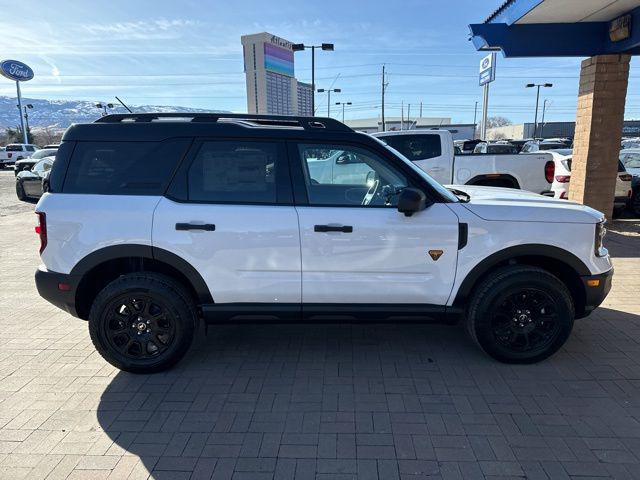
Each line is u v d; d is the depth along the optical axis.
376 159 3.67
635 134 69.19
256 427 3.01
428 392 3.39
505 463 2.65
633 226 9.17
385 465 2.65
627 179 9.92
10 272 6.74
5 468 2.64
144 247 3.53
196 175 3.59
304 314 3.67
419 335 4.38
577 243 3.62
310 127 3.74
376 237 3.55
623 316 4.72
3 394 3.43
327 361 3.89
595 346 4.08
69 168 3.59
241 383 3.55
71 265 3.55
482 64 22.59
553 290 3.61
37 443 2.86
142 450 2.79
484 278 3.74
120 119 3.77
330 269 3.59
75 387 3.52
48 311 5.13
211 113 3.81
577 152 8.98
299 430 2.97
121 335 3.65
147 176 3.59
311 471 2.61
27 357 4.03
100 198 3.55
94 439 2.90
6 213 12.84
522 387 3.44
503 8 8.34
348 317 3.70
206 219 3.52
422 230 3.56
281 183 3.61
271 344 4.22
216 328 4.58
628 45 7.72
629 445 2.79
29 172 15.23
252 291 3.62
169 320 3.62
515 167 8.88
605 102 8.41
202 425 3.03
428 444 2.82
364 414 3.13
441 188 3.87
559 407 3.18
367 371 3.71
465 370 3.71
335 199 3.67
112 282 3.61
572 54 8.42
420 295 3.67
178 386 3.52
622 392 3.36
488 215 3.61
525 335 3.70
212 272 3.58
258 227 3.53
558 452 2.73
